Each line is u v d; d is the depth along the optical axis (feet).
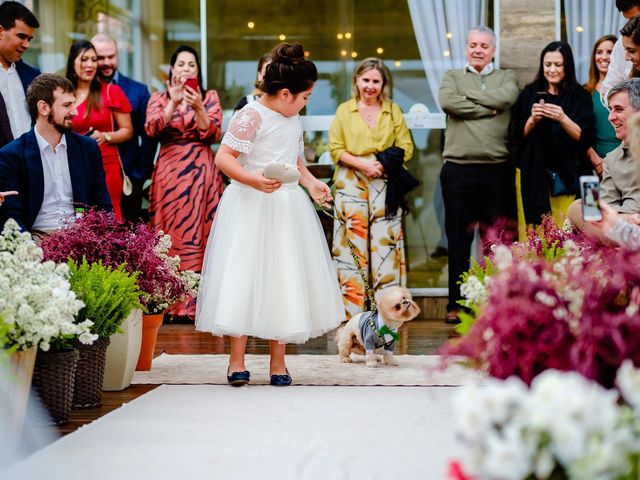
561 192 21.54
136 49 24.97
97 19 24.80
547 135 21.54
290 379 14.29
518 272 7.18
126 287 12.99
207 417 11.72
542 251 13.43
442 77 23.36
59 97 15.11
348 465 9.29
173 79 22.94
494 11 23.61
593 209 9.54
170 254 22.82
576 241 13.21
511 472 5.50
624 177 14.97
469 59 22.43
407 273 24.06
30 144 15.07
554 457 5.62
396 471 9.04
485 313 7.18
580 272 7.34
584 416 5.57
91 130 22.34
